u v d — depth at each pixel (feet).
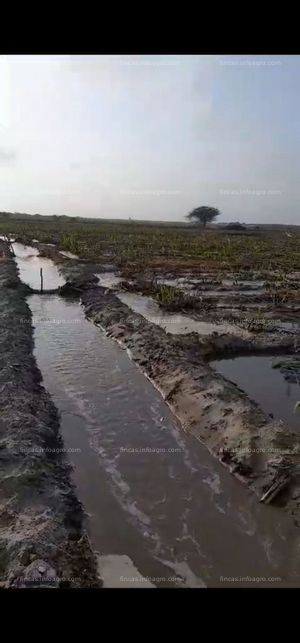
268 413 33.01
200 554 20.30
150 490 24.66
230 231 324.80
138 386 38.73
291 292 77.46
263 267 109.09
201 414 31.55
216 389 33.55
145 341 47.34
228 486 24.97
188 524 22.15
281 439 26.50
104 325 57.52
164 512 22.97
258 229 409.28
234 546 20.75
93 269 102.12
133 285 82.74
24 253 144.56
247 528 21.84
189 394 34.30
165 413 33.71
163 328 54.24
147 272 99.45
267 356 46.62
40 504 22.13
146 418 32.94
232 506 23.40
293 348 48.26
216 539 21.18
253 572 19.33
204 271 102.94
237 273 99.96
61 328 57.52
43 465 25.27
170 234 223.71
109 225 338.13
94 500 23.72
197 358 42.83
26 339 49.78
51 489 23.45
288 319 59.67
